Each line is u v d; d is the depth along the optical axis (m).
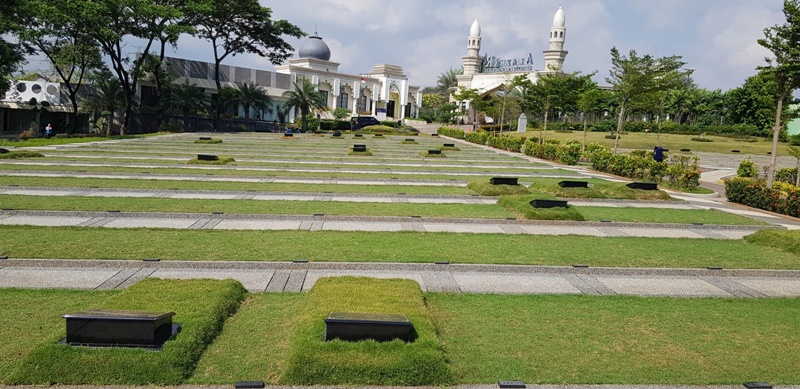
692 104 71.56
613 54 33.47
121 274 8.72
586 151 36.12
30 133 40.72
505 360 6.00
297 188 18.66
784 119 22.36
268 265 9.44
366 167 26.30
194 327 6.04
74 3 39.19
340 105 79.12
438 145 45.09
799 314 7.84
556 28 79.62
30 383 5.16
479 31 88.62
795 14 18.62
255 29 56.03
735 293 8.88
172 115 54.41
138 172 21.38
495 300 8.01
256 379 5.37
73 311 6.90
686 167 26.38
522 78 54.16
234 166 24.64
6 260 9.07
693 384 5.60
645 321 7.36
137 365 5.32
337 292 7.36
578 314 7.54
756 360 6.22
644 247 11.80
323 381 5.33
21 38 39.41
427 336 5.98
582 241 12.16
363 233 12.20
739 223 14.99
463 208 15.76
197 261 9.45
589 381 5.59
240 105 63.81
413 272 9.45
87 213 13.21
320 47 79.44
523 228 13.48
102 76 49.75
